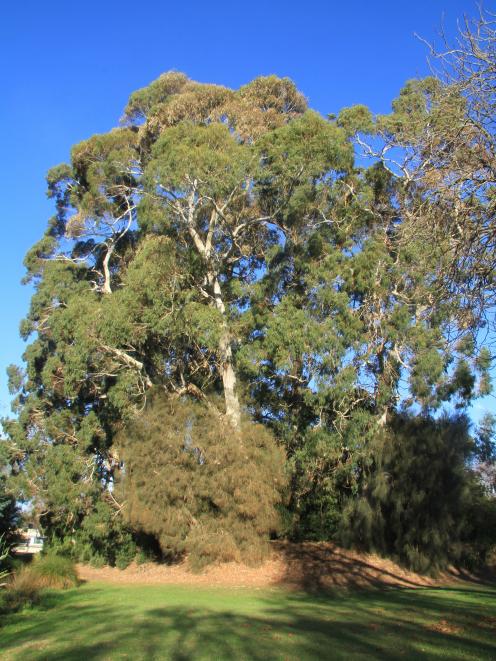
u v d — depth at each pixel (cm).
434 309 1162
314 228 2780
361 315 2602
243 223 2908
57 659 979
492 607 1505
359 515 2467
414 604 1593
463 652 950
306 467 2653
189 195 2680
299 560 2516
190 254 2755
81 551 3334
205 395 2778
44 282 3575
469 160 995
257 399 2797
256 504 2359
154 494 2428
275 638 1079
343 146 2580
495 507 2627
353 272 2566
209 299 2819
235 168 2542
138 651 998
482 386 2409
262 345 2577
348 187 2664
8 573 1845
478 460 2742
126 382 2864
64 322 2898
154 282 2609
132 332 2683
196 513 2478
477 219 990
